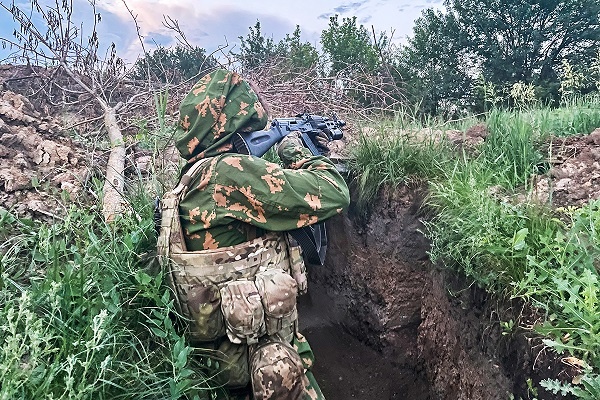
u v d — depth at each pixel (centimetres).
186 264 197
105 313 162
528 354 185
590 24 1600
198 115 212
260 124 221
